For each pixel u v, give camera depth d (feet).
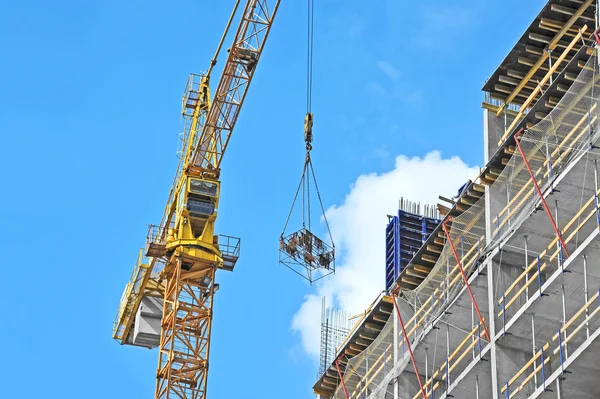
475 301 238.27
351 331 286.46
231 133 392.88
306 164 350.64
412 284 267.39
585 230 223.51
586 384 213.25
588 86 221.46
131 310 407.64
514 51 254.68
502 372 228.63
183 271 385.09
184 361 381.19
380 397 261.03
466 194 250.16
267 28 370.32
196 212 382.83
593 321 213.05
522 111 247.91
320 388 288.30
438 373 251.80
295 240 342.64
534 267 234.17
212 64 405.80
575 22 247.29
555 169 226.79
